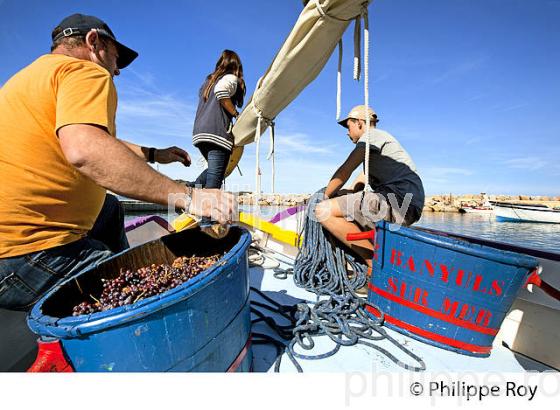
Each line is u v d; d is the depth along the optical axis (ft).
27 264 3.91
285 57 5.75
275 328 5.25
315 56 5.54
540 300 4.91
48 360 2.48
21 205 3.82
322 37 4.93
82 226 4.42
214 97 9.95
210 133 9.93
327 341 5.17
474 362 4.70
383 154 7.76
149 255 4.47
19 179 3.76
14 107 3.79
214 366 3.11
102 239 6.35
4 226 3.79
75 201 4.21
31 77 3.84
